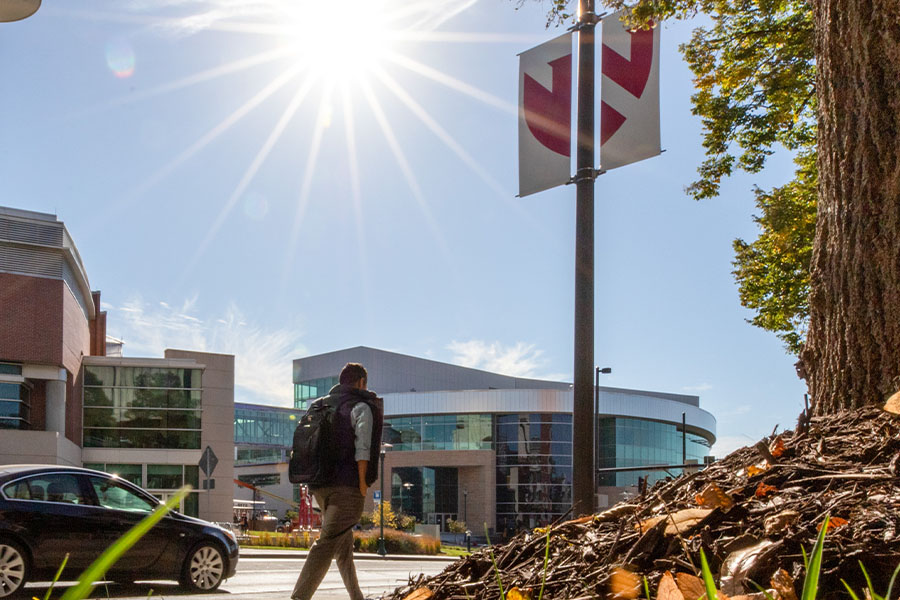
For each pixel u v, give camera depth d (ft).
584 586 7.39
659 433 293.23
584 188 23.31
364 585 38.32
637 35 23.17
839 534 6.66
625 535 8.21
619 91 23.34
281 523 200.75
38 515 29.66
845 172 13.61
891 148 13.05
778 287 58.90
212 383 149.28
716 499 8.07
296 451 17.33
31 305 125.59
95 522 30.94
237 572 47.55
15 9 18.67
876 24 13.38
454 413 276.41
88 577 2.47
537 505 262.88
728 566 6.71
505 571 8.87
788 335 59.21
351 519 16.98
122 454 138.51
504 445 270.26
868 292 12.95
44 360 125.18
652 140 22.29
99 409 139.74
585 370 22.22
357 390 17.54
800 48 49.62
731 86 52.37
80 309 144.66
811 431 10.38
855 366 12.95
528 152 25.00
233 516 147.43
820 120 14.56
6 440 115.85
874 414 10.59
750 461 10.28
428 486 276.62
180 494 2.71
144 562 32.12
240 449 318.65
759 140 52.90
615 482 273.54
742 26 51.55
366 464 17.04
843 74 13.83
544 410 269.03
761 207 59.67
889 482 7.66
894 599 5.74
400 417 285.64
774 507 7.71
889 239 12.84
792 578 6.21
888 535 6.39
